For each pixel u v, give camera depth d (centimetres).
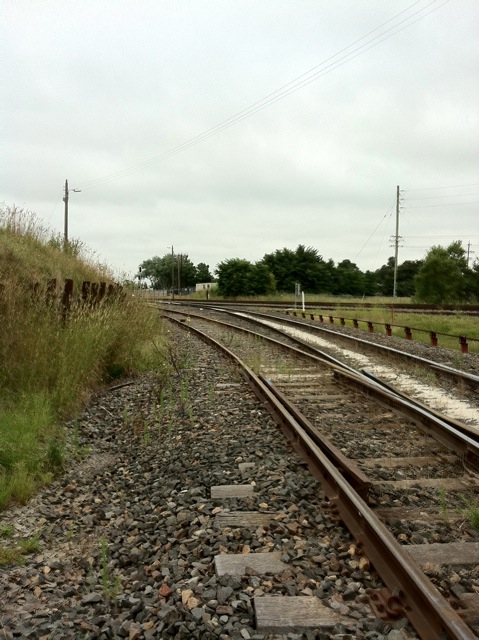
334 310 3272
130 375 1198
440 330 2161
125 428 845
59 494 583
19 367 857
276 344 1683
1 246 1304
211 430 764
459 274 4303
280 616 333
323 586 362
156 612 349
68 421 835
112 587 394
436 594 312
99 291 1235
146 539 467
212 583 375
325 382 1107
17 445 643
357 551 407
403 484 552
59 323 983
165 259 11975
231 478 577
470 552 408
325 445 623
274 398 862
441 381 1138
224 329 2238
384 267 11925
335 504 485
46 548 468
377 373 1250
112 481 629
